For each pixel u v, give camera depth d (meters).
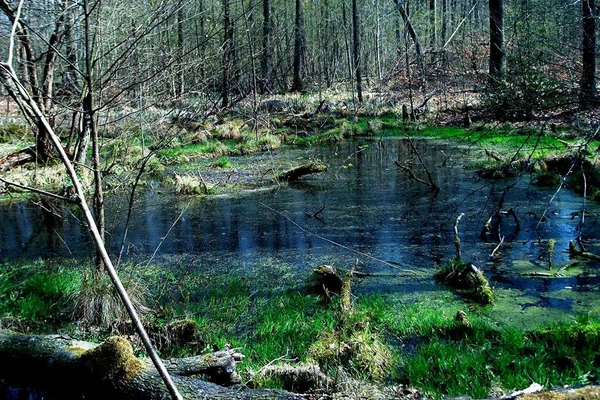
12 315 6.24
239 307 6.61
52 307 6.56
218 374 4.23
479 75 10.66
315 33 42.16
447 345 5.28
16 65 8.63
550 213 10.09
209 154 18.78
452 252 8.35
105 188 12.80
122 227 10.77
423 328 5.70
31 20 7.46
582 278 6.95
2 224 11.36
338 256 8.51
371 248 8.82
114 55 7.42
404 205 11.55
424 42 28.92
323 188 13.80
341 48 43.62
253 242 9.52
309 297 6.79
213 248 9.24
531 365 4.69
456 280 7.02
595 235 8.74
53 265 8.35
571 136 14.97
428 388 4.58
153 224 10.95
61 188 13.59
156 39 7.28
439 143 19.67
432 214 10.71
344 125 23.77
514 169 13.38
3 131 17.77
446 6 34.72
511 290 6.68
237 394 3.61
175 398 1.63
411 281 7.26
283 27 34.75
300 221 10.75
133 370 3.78
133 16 6.88
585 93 6.94
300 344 5.46
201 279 7.71
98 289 6.29
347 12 39.34
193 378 3.90
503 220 9.92
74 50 7.54
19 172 14.45
